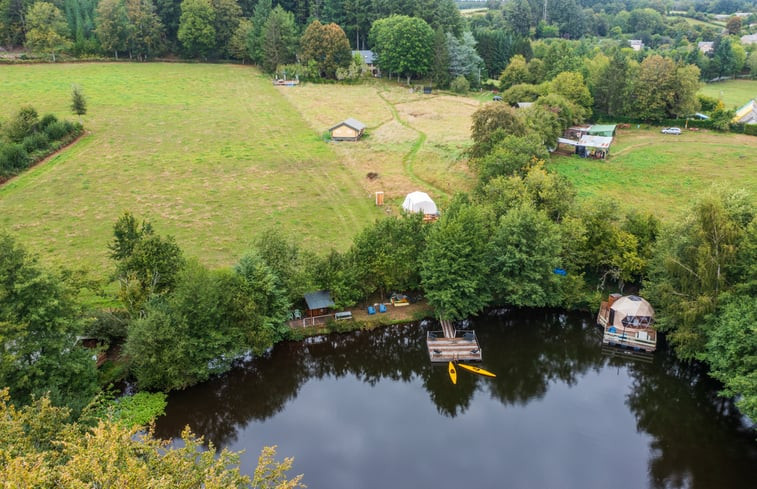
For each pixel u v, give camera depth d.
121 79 131.50
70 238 64.06
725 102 144.25
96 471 19.67
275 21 144.12
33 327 36.41
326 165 90.06
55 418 28.00
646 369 48.56
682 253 45.66
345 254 54.31
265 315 47.31
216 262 59.97
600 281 57.97
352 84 144.38
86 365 39.03
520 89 117.00
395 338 52.31
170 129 103.69
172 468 22.77
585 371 48.78
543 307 56.41
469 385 46.88
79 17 145.25
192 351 42.69
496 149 73.50
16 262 36.47
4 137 85.56
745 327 38.47
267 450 25.55
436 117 118.00
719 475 36.78
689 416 42.97
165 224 68.44
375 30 153.88
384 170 87.94
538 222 52.25
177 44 157.38
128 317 47.62
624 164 91.69
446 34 146.75
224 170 86.69
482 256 52.06
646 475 36.94
